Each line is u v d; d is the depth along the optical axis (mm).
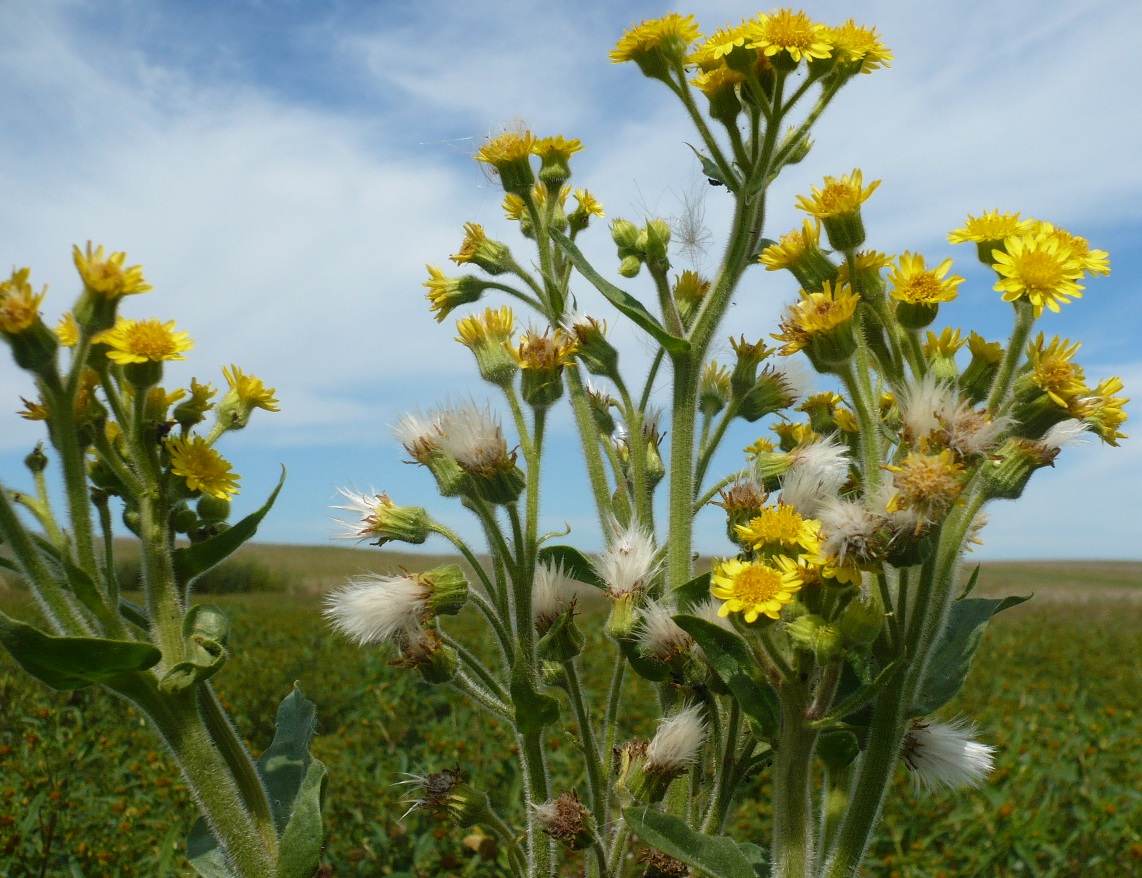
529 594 271
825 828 261
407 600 269
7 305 217
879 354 244
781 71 265
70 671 226
